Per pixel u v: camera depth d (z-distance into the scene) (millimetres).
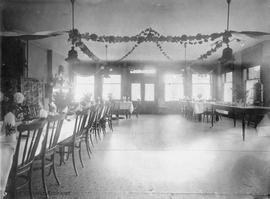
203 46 9992
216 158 4414
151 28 7035
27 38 6949
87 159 4410
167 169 3789
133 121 10594
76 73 14008
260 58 9234
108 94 13617
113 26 6883
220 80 13719
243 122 6137
